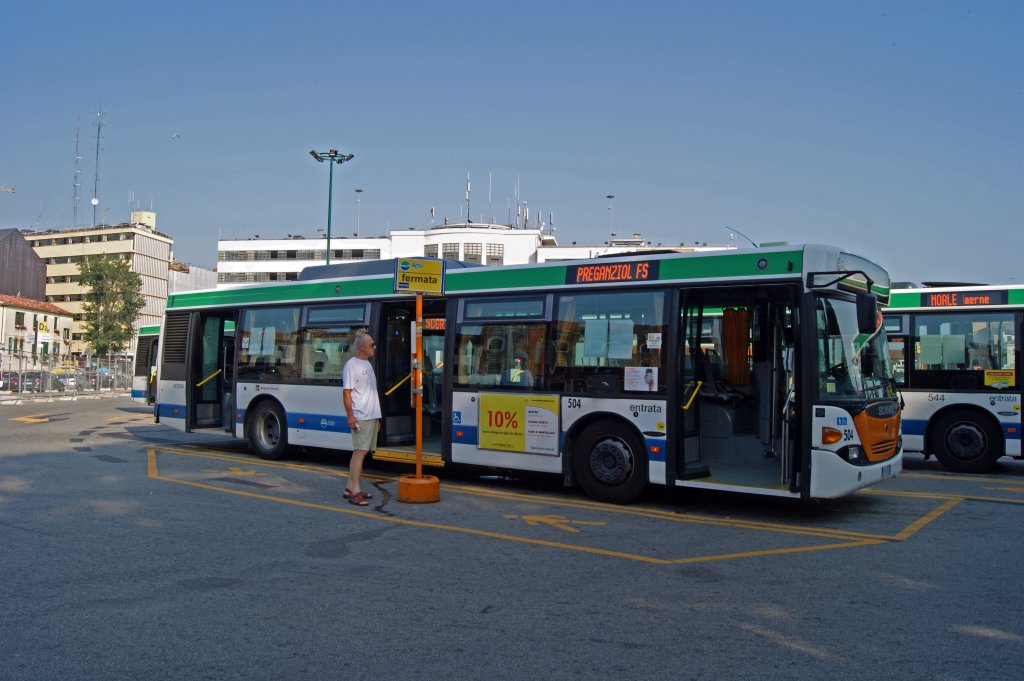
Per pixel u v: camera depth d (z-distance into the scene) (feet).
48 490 35.24
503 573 22.53
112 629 17.57
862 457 29.96
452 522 29.60
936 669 15.55
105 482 37.65
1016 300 44.01
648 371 32.81
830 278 30.19
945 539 27.27
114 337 249.75
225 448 53.57
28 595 20.01
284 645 16.69
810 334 29.96
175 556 23.97
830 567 23.43
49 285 367.04
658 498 35.50
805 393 29.84
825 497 29.48
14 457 46.78
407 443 42.91
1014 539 27.25
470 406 37.76
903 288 47.50
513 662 15.84
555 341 35.50
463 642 16.94
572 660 15.96
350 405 32.65
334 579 21.67
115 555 23.98
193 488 36.24
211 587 20.80
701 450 34.60
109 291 253.44
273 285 47.80
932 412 45.57
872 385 31.60
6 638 16.98
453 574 22.35
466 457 37.76
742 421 34.24
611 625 18.11
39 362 144.77
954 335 45.47
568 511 32.04
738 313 34.81
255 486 37.14
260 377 47.62
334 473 41.98
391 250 303.27
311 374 44.88
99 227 361.51
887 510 32.89
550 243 291.99
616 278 34.12
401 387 42.88
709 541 26.91
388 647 16.61
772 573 22.74
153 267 368.07
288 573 22.24
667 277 32.86
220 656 16.05
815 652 16.44
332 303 44.34
